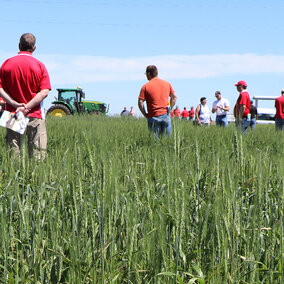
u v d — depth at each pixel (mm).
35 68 7023
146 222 3113
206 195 3682
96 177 2523
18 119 6766
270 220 2996
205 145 8273
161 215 2338
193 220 3158
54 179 3889
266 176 3334
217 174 2842
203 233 2646
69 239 2746
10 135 7055
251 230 2611
